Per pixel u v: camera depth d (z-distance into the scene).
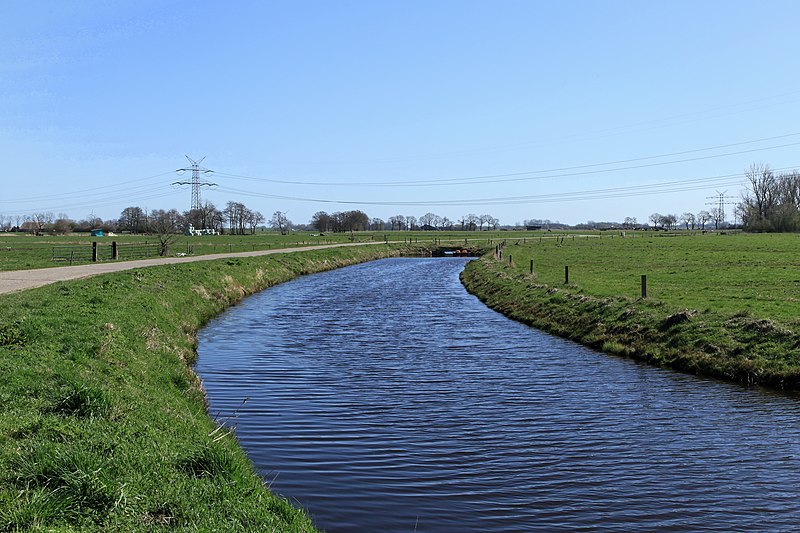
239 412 15.16
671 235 136.00
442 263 83.19
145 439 9.77
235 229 190.88
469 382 18.28
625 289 33.72
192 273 39.28
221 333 27.00
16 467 7.84
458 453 12.42
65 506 7.14
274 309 35.53
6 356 12.91
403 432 13.70
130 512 7.41
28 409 10.11
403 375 19.17
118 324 19.03
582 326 26.31
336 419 14.62
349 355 22.30
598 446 12.84
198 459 9.40
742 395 16.78
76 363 13.48
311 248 87.75
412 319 31.58
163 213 166.75
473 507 10.00
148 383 14.22
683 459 12.11
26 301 21.27
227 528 7.46
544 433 13.66
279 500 9.04
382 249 102.00
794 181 148.75
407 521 9.48
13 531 6.43
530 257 68.94
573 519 9.62
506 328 28.62
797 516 9.73
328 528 9.19
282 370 19.83
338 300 40.25
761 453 12.41
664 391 17.22
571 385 17.91
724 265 49.81
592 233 169.00
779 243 82.56
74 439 9.06
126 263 46.81
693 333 21.52
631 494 10.52
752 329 20.41
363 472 11.41
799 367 17.55
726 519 9.64
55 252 64.69
